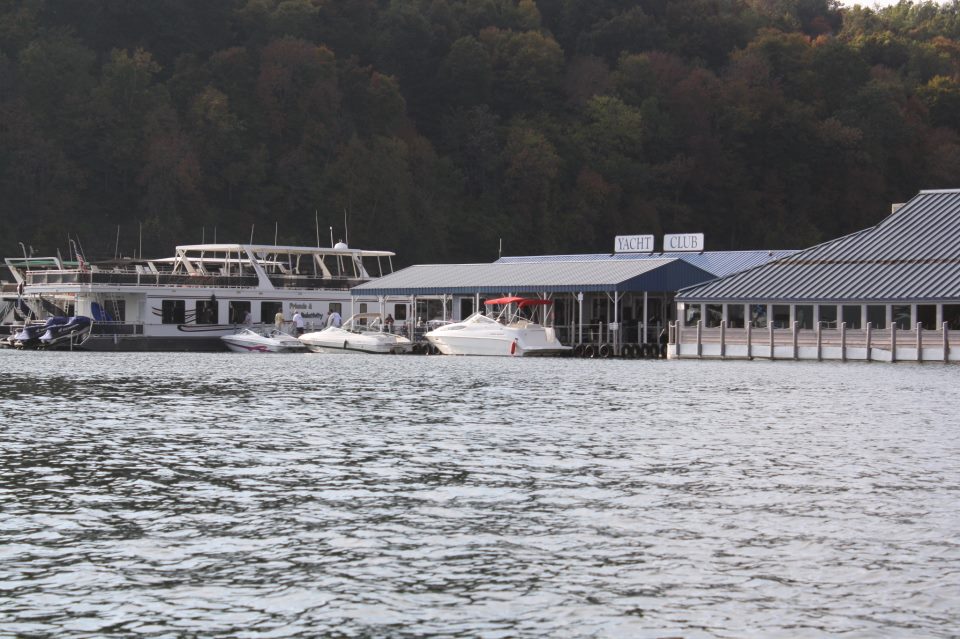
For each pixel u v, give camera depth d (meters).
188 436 65.25
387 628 30.30
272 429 68.94
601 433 67.81
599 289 170.25
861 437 66.19
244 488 48.34
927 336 143.75
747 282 162.88
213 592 33.31
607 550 37.94
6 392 95.31
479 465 54.66
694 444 62.78
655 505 45.06
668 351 162.12
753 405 86.56
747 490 48.28
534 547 38.28
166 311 179.38
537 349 168.25
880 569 35.66
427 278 192.50
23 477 50.78
